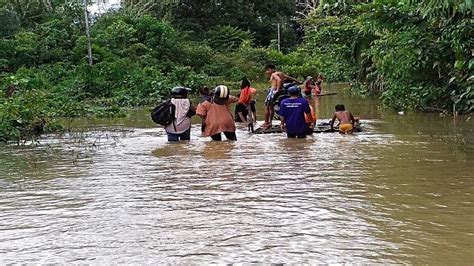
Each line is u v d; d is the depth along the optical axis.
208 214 5.26
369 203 5.48
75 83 24.88
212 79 33.75
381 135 10.77
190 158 8.76
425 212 5.11
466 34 11.09
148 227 4.90
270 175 7.07
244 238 4.48
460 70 12.03
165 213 5.36
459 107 13.48
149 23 36.66
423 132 10.91
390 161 7.78
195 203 5.71
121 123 15.70
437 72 14.30
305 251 4.13
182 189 6.42
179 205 5.65
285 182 6.60
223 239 4.48
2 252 4.37
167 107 11.09
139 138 11.89
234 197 5.92
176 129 11.10
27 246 4.50
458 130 10.93
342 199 5.68
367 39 19.70
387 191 5.97
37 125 13.44
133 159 8.89
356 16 18.48
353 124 11.50
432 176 6.65
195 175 7.25
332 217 5.02
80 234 4.77
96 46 30.50
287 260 3.95
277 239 4.43
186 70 30.61
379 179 6.59
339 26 20.94
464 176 6.59
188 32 47.28
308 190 6.14
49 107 17.77
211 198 5.91
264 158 8.49
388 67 14.86
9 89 18.78
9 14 33.09
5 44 28.92
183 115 11.16
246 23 57.06
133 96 24.47
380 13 12.78
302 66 43.12
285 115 11.04
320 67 40.94
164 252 4.21
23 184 7.10
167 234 4.66
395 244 4.25
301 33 62.12
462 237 4.37
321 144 9.87
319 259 3.95
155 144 10.74
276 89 12.76
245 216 5.14
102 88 25.48
